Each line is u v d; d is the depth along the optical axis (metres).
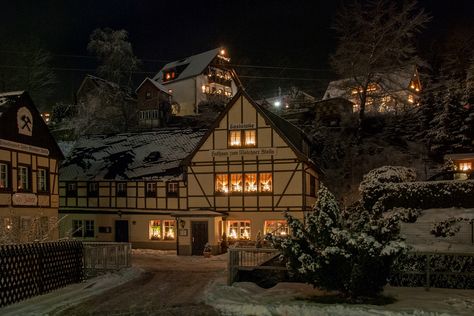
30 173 26.48
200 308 12.02
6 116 24.64
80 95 59.12
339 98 48.09
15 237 16.69
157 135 36.47
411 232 19.48
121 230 33.25
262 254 15.14
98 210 33.69
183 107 60.12
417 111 44.72
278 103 60.03
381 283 11.76
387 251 11.02
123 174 33.28
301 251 12.01
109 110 53.28
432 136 41.16
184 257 26.97
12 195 24.56
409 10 43.06
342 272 11.62
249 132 29.72
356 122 46.09
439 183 21.28
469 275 12.95
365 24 44.50
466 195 20.70
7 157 24.52
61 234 34.31
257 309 11.47
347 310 10.84
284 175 28.88
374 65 45.09
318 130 45.88
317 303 11.62
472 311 10.56
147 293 14.21
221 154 30.02
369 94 45.66
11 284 12.39
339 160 42.81
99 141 37.94
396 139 44.41
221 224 29.19
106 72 57.66
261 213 29.11
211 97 58.25
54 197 28.91
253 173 29.47
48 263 14.23
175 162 32.84
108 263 17.80
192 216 28.30
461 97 40.50
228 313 11.47
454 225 18.89
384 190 22.25
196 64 62.19
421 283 13.77
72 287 14.98
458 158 34.44
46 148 28.22
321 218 12.05
